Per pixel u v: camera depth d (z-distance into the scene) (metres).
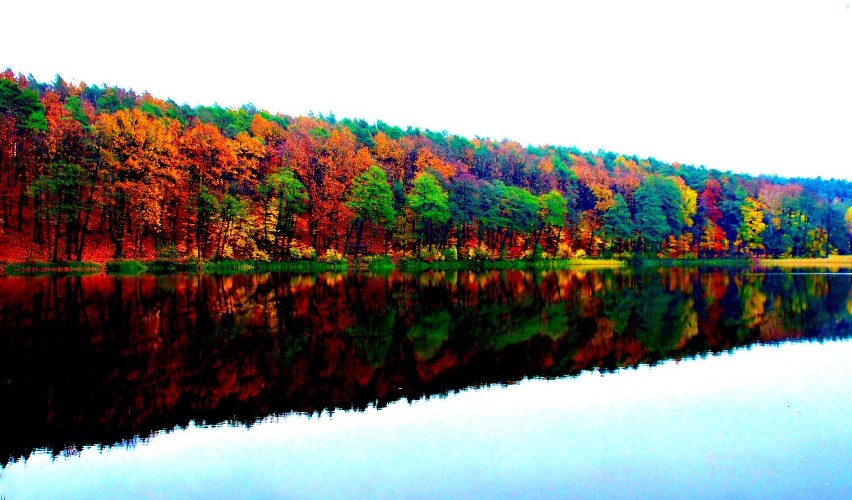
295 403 13.78
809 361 18.27
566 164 132.50
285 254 69.31
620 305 32.97
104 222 64.19
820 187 170.50
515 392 14.73
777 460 10.25
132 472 9.95
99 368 16.88
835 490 9.05
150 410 13.23
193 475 9.81
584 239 99.56
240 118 103.19
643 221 93.69
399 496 8.95
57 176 52.28
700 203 107.50
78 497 9.03
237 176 78.75
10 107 58.88
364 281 49.12
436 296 37.25
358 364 17.73
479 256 80.50
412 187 87.56
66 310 27.19
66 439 11.50
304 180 79.75
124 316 25.81
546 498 8.84
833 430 11.72
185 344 20.25
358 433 11.75
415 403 13.81
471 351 19.80
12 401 13.83
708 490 9.09
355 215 73.00
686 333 23.50
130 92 112.31
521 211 85.00
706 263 90.81
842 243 109.06
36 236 55.97
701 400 13.93
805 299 36.06
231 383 15.48
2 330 22.17
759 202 108.19
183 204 67.94
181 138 72.88
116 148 61.28
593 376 16.41
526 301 34.81
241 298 33.69
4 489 9.31
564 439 11.33
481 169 111.06
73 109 68.62
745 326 25.30
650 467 9.95
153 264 55.06
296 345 20.42
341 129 104.31
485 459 10.34
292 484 9.41
